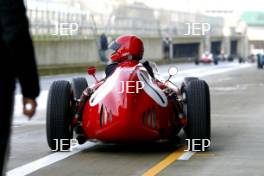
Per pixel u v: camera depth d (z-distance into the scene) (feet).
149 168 71.00
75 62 402.11
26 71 32.65
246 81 268.62
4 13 32.37
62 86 81.71
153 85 79.05
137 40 84.23
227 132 104.06
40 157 79.10
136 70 78.43
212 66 513.86
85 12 442.50
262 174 67.87
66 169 70.90
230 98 178.40
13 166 72.95
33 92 33.22
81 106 80.12
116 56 83.76
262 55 449.89
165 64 563.07
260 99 174.50
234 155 79.87
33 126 116.37
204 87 81.15
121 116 73.67
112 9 529.04
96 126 75.97
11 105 33.45
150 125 74.90
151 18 571.69
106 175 67.26
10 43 32.32
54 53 373.61
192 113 80.12
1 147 33.19
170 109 78.59
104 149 84.74
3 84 32.99
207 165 73.00
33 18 364.99
